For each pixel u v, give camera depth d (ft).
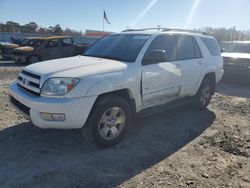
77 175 11.61
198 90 20.74
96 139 13.64
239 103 24.50
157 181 11.42
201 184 11.32
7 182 10.93
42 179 11.21
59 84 12.66
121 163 12.79
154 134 16.47
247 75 32.27
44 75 13.12
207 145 15.16
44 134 15.66
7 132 15.83
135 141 15.34
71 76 12.78
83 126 13.42
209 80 21.93
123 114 14.55
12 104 14.98
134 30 19.22
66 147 14.19
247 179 11.83
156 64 16.26
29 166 12.19
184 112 21.24
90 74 13.20
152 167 12.55
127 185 11.07
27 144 14.37
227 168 12.68
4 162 12.46
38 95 13.12
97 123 13.47
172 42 18.19
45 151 13.67
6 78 34.58
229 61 33.55
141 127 17.58
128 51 16.14
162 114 20.49
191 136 16.40
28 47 52.34
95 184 11.04
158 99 16.97
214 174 12.12
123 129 14.75
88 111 12.96
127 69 14.58
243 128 17.99
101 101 13.48
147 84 15.65
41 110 12.60
